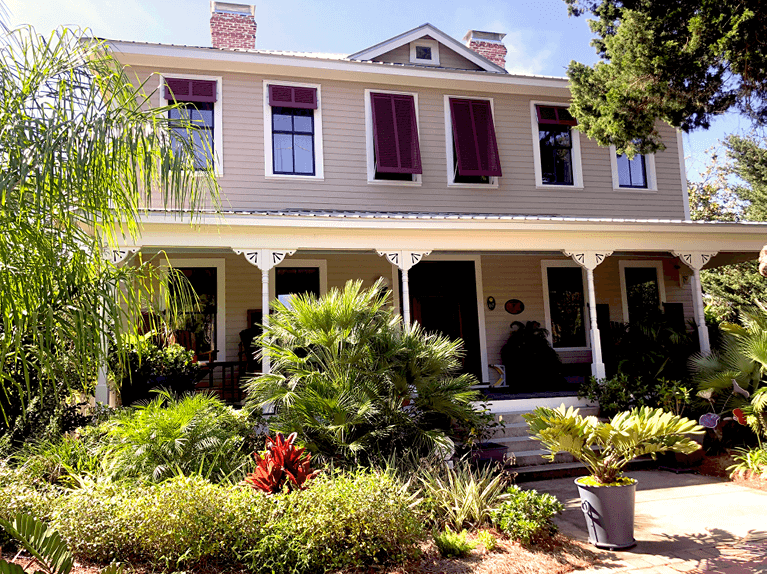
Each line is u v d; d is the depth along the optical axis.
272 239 9.27
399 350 6.90
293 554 4.49
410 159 12.38
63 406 7.41
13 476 5.65
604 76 10.49
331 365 6.82
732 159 26.98
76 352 4.09
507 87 13.27
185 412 6.23
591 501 5.50
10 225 3.86
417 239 9.96
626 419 5.70
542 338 12.57
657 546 5.47
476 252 12.67
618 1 10.62
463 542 5.11
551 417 5.69
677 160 14.31
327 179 12.07
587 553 5.29
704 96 9.56
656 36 9.20
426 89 13.00
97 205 4.22
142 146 4.52
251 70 11.85
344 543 4.68
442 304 12.84
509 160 13.20
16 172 3.85
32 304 3.85
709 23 8.60
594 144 13.77
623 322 13.48
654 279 13.93
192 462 5.95
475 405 9.62
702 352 10.53
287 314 7.06
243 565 4.55
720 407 9.09
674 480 7.98
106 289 4.19
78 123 4.22
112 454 6.17
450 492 5.92
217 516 4.60
